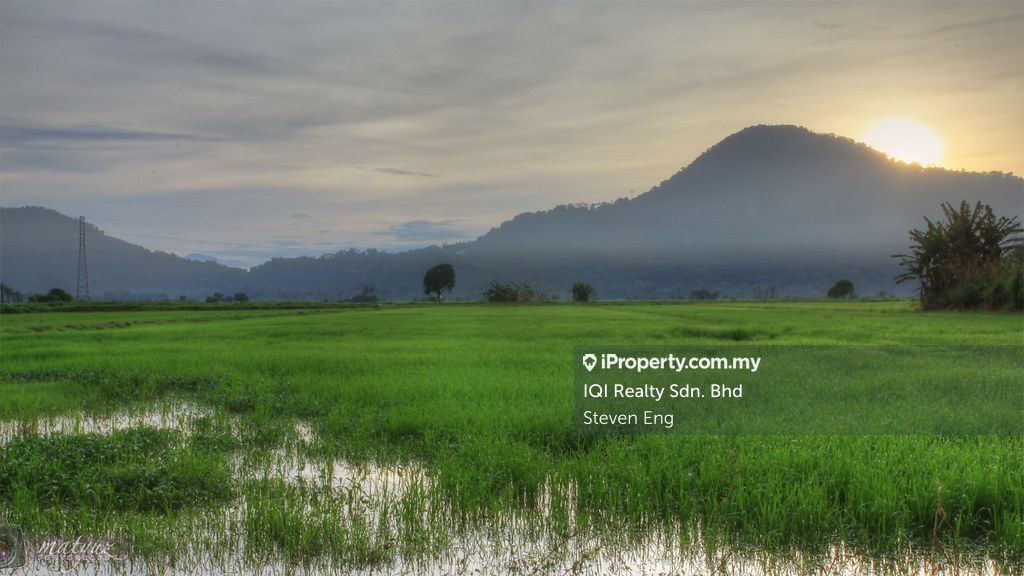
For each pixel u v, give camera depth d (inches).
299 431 400.8
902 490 250.7
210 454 332.2
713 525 242.1
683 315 1676.9
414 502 263.1
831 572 217.2
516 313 2064.5
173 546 236.7
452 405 417.7
